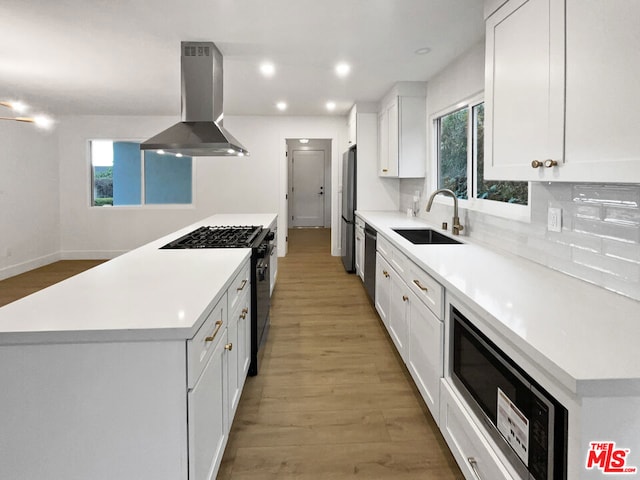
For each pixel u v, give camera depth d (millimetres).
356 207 5754
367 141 5660
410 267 2566
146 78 4250
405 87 4395
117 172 7109
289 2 2465
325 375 2877
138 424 1308
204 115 3189
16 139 5758
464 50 3361
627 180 1173
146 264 2213
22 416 1298
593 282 1785
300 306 4430
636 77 1142
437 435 2191
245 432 2221
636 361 1036
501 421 1387
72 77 4207
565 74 1455
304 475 1896
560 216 2006
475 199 3285
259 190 6992
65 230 6898
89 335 1265
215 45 3211
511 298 1576
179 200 7254
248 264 2654
